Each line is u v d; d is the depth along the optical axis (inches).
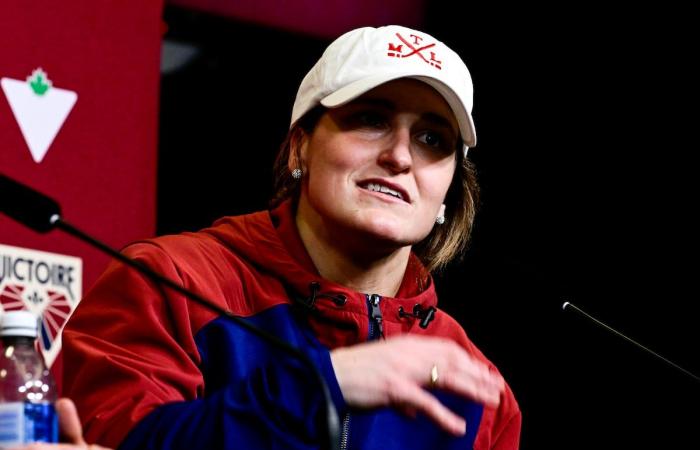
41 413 220.5
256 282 324.5
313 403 258.8
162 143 544.7
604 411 524.4
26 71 428.8
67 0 440.8
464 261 485.7
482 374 258.7
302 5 564.7
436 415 254.4
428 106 320.8
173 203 546.3
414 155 321.1
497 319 503.8
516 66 584.1
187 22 541.6
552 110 579.2
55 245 422.3
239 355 306.0
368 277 331.6
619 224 561.0
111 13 450.9
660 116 561.6
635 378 527.2
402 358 258.8
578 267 561.6
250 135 558.6
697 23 557.3
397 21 587.5
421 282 343.3
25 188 233.0
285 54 563.8
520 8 584.7
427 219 322.0
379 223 314.8
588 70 575.5
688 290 541.6
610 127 569.9
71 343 298.0
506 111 582.6
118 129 447.8
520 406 519.2
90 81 443.2
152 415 271.0
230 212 554.3
